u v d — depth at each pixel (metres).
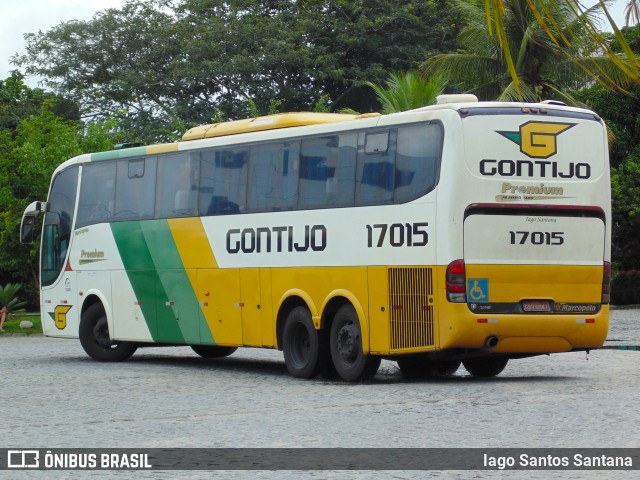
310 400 19.23
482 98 53.91
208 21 77.94
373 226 22.30
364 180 22.62
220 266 26.27
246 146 25.70
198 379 24.16
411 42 76.50
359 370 22.52
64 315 31.53
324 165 23.59
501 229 21.22
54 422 16.56
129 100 81.38
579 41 7.89
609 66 38.66
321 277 23.44
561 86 53.44
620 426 15.12
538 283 21.52
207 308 26.69
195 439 14.55
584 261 21.97
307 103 76.25
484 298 21.05
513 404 17.89
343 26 75.44
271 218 24.81
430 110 21.53
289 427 15.62
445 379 23.59
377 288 22.16
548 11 7.93
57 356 32.84
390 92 50.81
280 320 24.62
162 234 28.16
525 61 51.44
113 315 29.81
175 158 27.92
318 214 23.59
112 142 53.81
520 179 21.41
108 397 20.23
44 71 83.69
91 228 30.62
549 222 21.61
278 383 22.94
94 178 30.80
